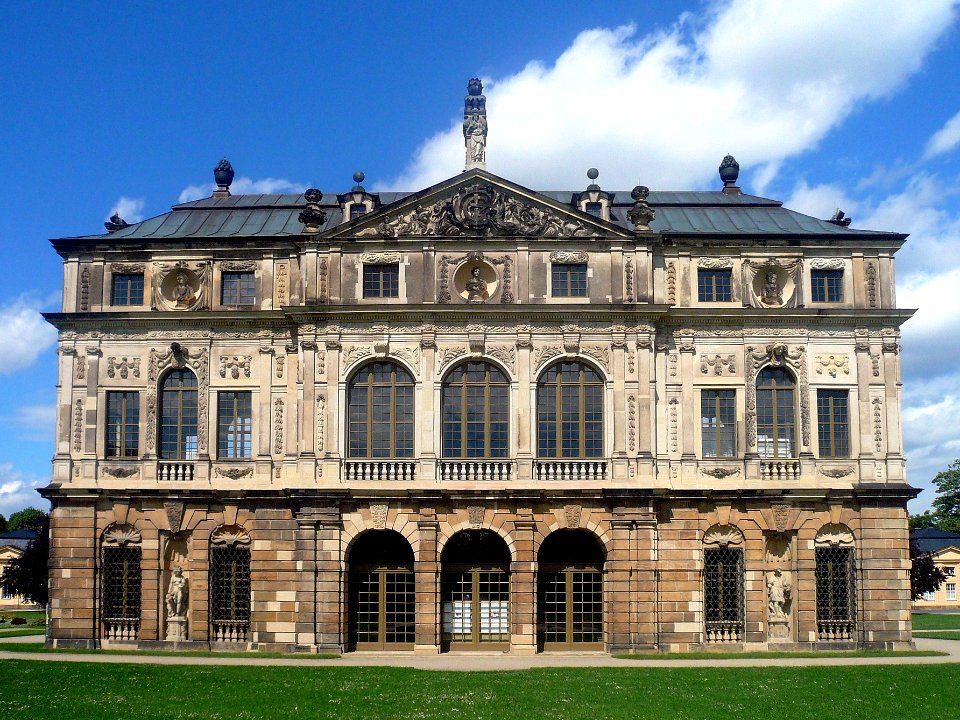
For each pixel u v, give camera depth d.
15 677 39.06
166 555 52.91
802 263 54.59
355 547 52.97
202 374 53.97
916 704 34.00
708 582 52.19
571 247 53.56
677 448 53.03
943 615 96.38
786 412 53.88
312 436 52.22
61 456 53.50
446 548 52.84
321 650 50.41
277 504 52.34
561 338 52.81
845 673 41.16
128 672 40.84
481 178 53.91
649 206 57.56
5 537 130.12
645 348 52.78
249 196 62.06
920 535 131.25
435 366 52.56
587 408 52.84
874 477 53.03
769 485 52.66
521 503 51.16
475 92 55.59
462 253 53.56
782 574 52.09
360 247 53.59
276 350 54.00
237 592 52.47
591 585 52.72
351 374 52.94
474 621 52.34
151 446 53.47
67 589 52.50
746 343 53.88
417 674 40.78
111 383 54.12
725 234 54.19
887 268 54.59
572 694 35.41
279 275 54.59
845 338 54.06
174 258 54.97
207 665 43.97
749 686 37.50
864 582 52.03
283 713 31.47
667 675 40.53
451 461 51.78
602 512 51.44
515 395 52.25
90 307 54.81
